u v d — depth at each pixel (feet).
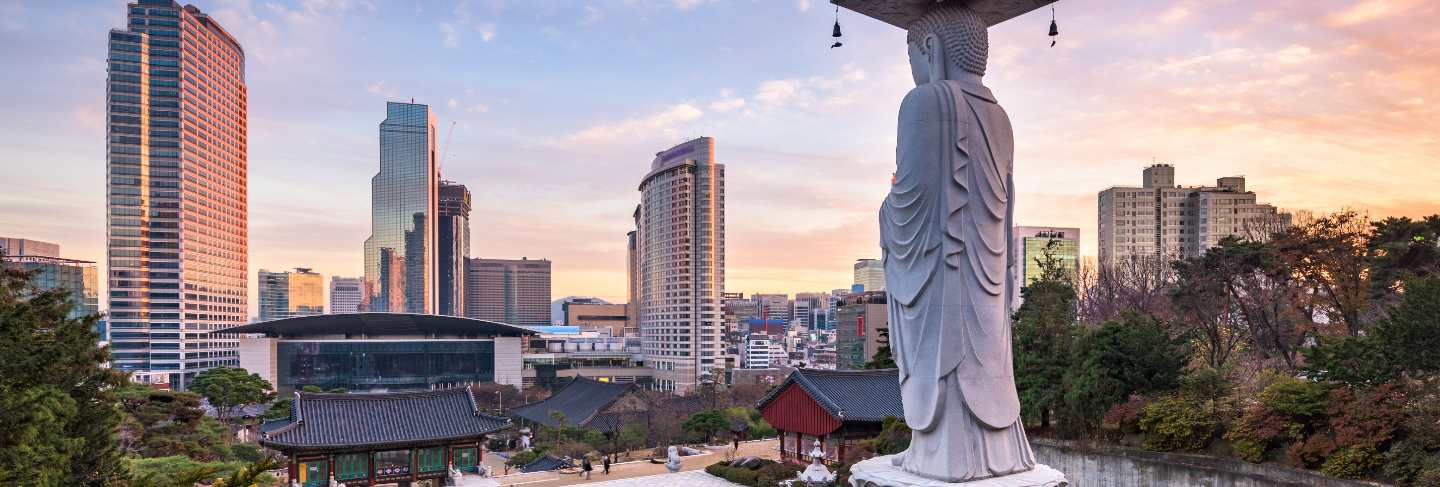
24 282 126.21
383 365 638.94
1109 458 169.58
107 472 124.88
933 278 112.68
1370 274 208.44
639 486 204.74
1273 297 231.09
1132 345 178.09
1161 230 596.70
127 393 237.45
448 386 651.66
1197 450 161.38
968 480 110.93
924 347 113.29
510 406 559.79
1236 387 172.45
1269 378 176.04
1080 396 175.73
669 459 227.81
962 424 112.37
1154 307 293.02
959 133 111.65
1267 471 146.92
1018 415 117.08
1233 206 564.30
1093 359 177.27
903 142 114.32
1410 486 129.90
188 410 248.73
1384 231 201.57
